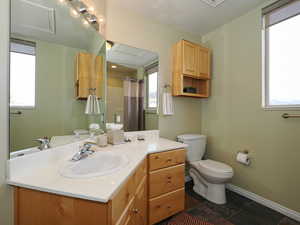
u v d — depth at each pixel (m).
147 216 1.33
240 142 1.97
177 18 1.99
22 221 0.76
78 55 1.30
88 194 0.64
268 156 1.69
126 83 1.82
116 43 1.74
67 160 1.07
